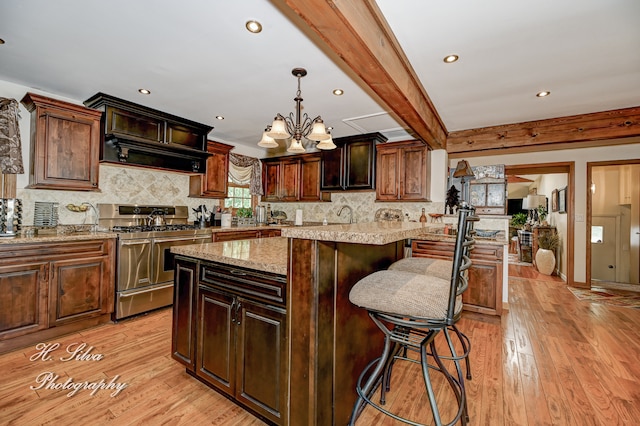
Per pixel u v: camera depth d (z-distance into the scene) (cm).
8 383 192
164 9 176
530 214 819
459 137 420
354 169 456
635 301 397
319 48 217
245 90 293
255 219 532
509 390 194
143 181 384
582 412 173
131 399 178
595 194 577
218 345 175
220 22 188
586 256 470
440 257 344
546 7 171
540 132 371
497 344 263
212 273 180
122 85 284
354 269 161
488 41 205
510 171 538
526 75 253
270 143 272
